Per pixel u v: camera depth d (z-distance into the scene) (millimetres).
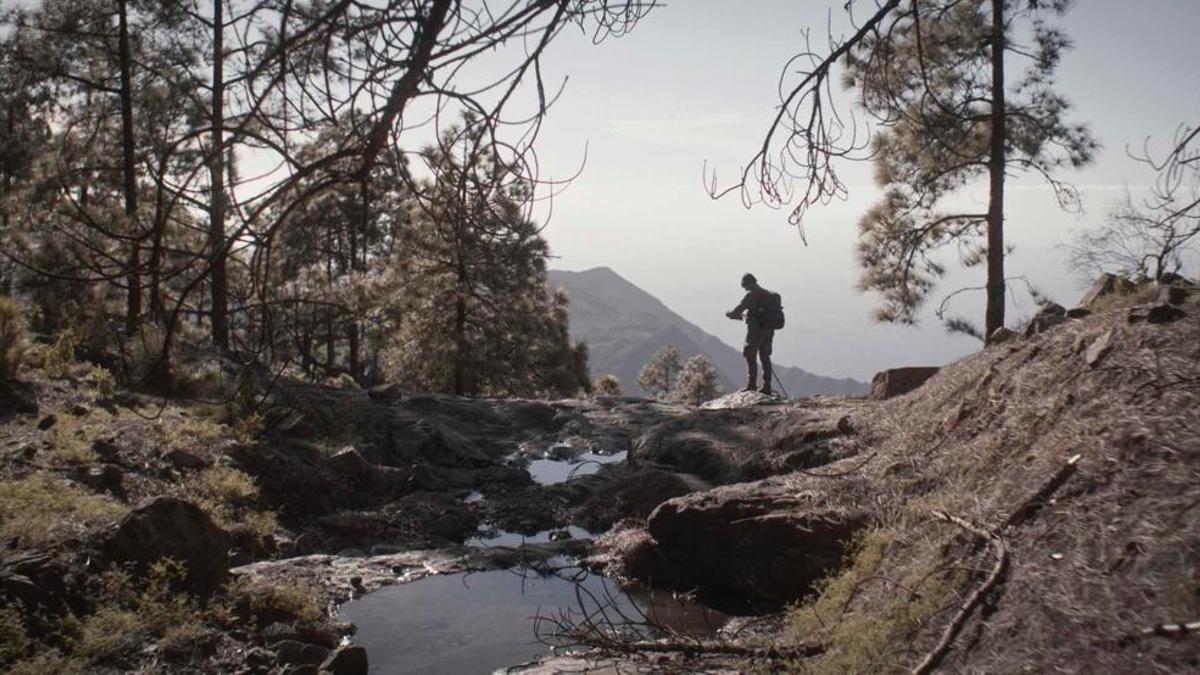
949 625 4918
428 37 1996
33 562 6117
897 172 17422
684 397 66625
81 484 8320
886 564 6480
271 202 1973
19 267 8953
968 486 6695
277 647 6375
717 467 11625
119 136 16188
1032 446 6383
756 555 8070
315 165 1989
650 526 9008
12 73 17141
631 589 8680
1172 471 4836
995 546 5340
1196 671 3557
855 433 10141
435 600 8195
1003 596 4902
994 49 14672
